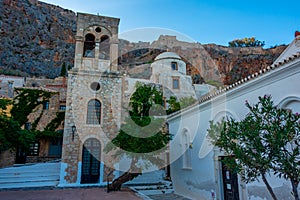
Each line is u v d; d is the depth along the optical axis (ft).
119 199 22.74
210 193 23.15
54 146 55.52
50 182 31.73
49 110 57.16
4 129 31.81
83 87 31.32
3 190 27.86
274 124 9.82
